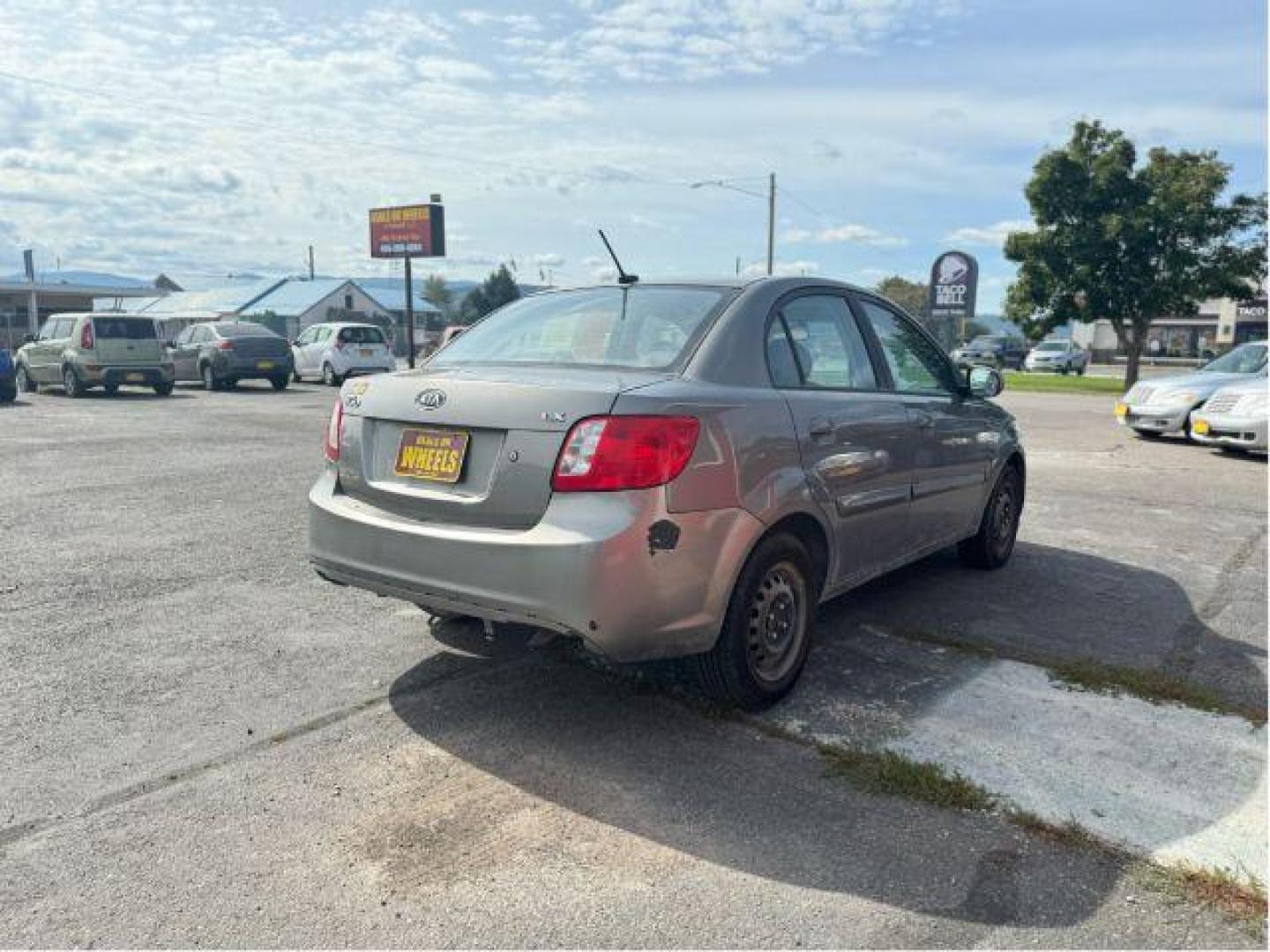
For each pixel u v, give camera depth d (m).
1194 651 4.23
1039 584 5.33
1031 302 29.17
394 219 33.41
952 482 4.83
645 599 2.96
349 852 2.61
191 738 3.27
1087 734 3.36
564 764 3.12
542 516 2.98
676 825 2.76
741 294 3.71
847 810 2.85
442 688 3.72
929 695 3.69
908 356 4.65
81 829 2.70
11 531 6.38
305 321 57.25
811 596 3.70
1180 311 27.72
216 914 2.34
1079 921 2.35
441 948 2.23
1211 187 26.39
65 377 18.64
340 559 3.45
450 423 3.20
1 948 2.20
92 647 4.14
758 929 2.31
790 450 3.46
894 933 2.30
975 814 2.83
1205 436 11.09
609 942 2.26
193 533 6.34
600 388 3.02
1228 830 2.75
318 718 3.44
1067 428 14.83
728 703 3.51
